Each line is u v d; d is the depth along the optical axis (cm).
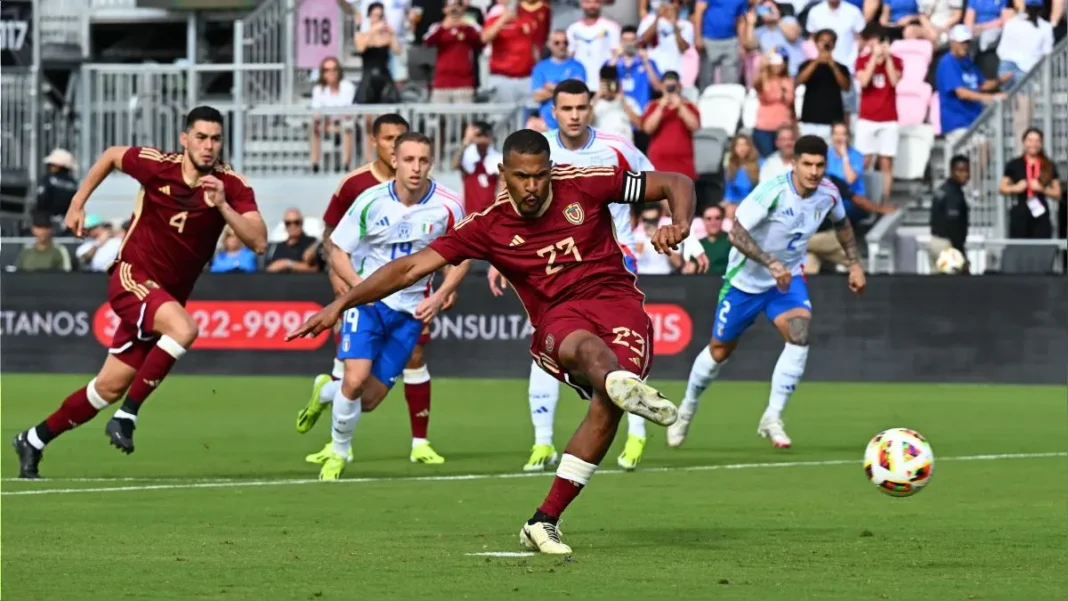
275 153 7331
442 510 2678
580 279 2192
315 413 3531
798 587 1806
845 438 4041
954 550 2131
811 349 5719
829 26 7175
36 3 7300
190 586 1828
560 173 2198
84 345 6156
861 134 6756
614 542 2236
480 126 6106
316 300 6000
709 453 3731
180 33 8969
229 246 6328
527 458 3666
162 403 5050
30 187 7325
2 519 2555
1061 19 7394
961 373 5638
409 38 7638
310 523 2497
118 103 7419
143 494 2945
